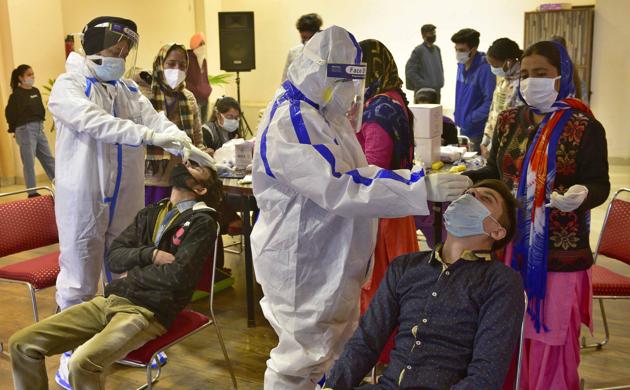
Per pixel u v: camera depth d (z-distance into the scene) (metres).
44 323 2.54
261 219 2.16
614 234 2.96
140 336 2.51
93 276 2.92
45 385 2.56
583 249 2.30
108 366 2.45
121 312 2.55
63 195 2.83
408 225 2.73
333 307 2.09
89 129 2.67
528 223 2.27
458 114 5.79
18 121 6.64
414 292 2.01
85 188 2.79
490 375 1.82
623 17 7.27
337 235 2.06
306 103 1.99
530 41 7.66
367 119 2.57
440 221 3.27
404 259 2.08
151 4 8.70
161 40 8.91
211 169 2.78
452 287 1.96
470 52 5.54
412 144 2.73
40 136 6.79
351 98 2.04
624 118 7.48
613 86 7.46
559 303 2.30
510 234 2.02
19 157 7.49
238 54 8.40
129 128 2.67
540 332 2.32
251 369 3.15
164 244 2.69
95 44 2.74
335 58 1.95
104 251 3.02
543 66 2.19
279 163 1.92
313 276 2.08
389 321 2.04
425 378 1.90
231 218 4.11
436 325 1.94
